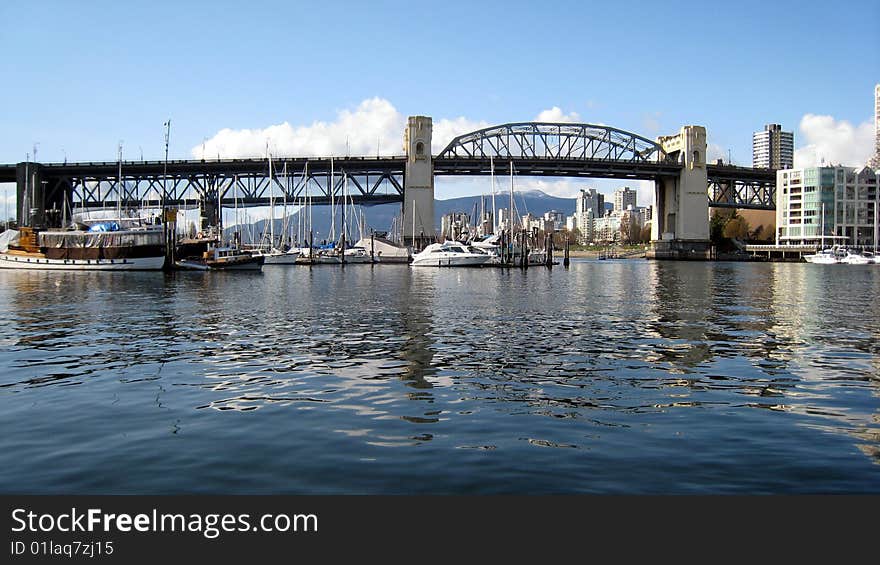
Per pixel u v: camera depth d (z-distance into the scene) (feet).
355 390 61.77
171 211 321.93
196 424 50.29
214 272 328.08
